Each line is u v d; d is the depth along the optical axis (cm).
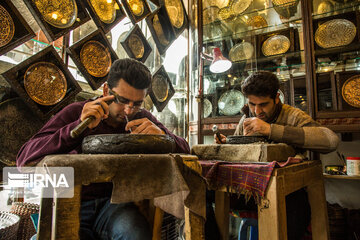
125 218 72
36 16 126
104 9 167
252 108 137
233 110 236
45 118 133
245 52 241
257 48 235
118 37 209
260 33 240
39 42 157
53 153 79
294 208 104
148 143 67
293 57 220
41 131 97
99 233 77
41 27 131
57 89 139
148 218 83
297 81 204
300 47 226
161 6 229
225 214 117
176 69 270
